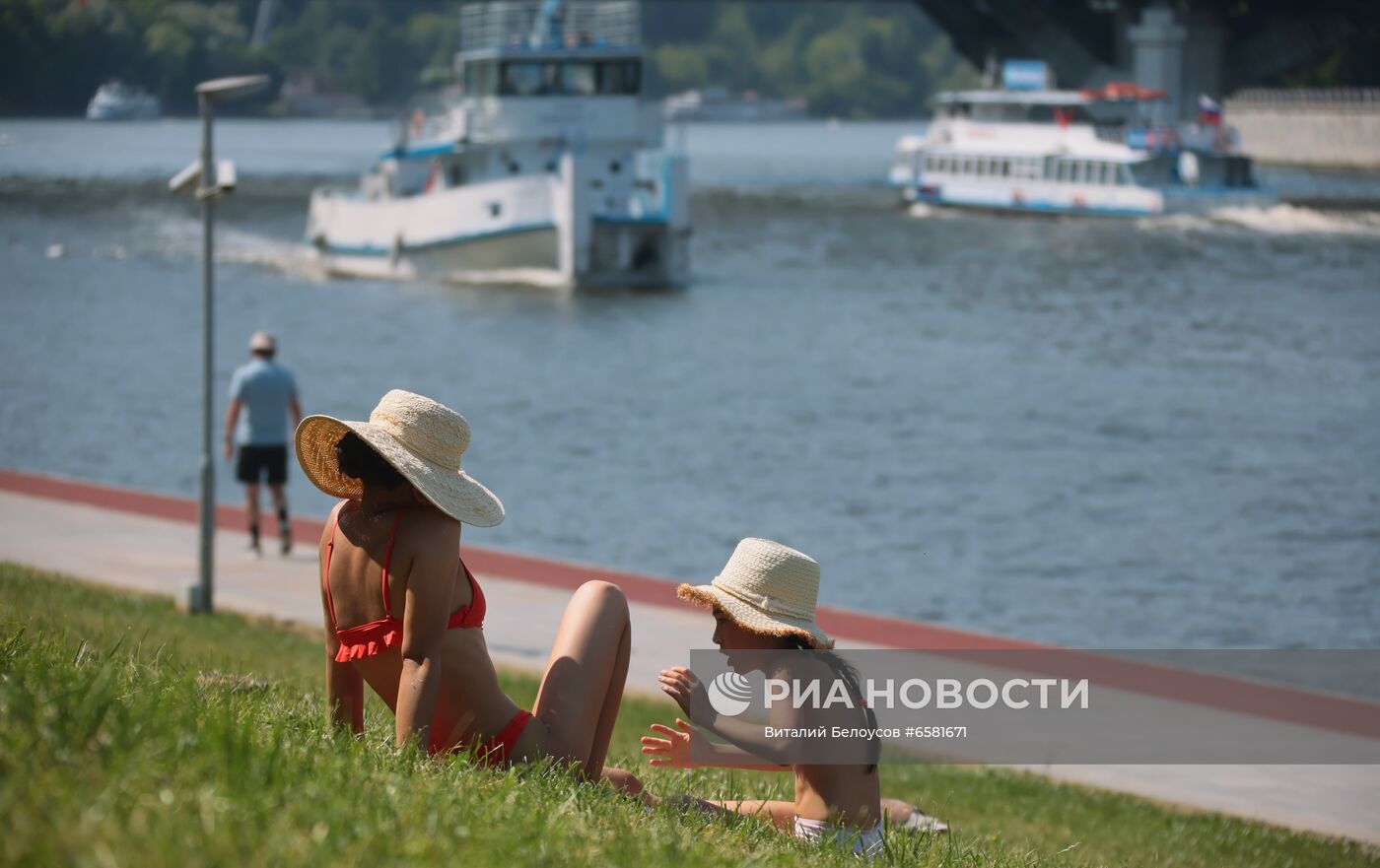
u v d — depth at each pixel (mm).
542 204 82312
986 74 149000
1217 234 116125
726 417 54031
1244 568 34219
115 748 5426
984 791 14875
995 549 36125
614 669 7871
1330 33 136500
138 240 115938
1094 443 49344
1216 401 56969
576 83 80875
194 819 4824
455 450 7312
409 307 79938
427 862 4984
